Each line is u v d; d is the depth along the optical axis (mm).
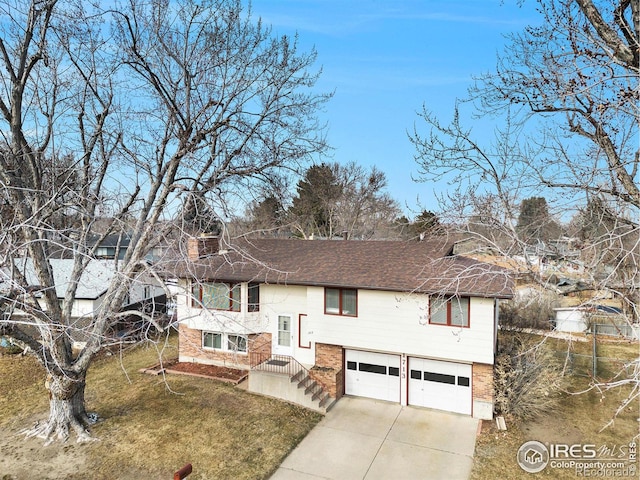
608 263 8656
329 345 18547
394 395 17781
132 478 11859
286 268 19609
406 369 17422
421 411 16812
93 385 18344
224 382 18750
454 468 12695
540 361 16750
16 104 12398
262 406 16500
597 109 7711
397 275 17406
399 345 16969
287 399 17047
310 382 17734
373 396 18141
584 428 15102
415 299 16625
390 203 52562
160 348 24016
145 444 13562
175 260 11945
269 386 17391
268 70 13945
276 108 14125
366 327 17500
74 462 12562
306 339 19609
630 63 7305
